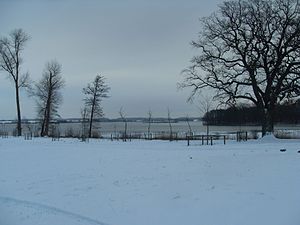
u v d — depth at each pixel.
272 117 43.41
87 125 66.88
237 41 43.19
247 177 16.92
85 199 15.26
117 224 12.24
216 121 69.44
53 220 12.77
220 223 11.70
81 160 25.09
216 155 24.78
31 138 49.31
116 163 23.23
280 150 26.91
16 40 56.31
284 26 41.94
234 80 43.97
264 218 11.70
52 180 18.98
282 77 42.16
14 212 13.75
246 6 49.50
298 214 11.63
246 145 34.03
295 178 15.90
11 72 56.59
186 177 17.97
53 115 67.50
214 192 14.84
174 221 12.25
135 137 53.84
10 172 21.52
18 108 57.59
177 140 45.38
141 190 16.14
